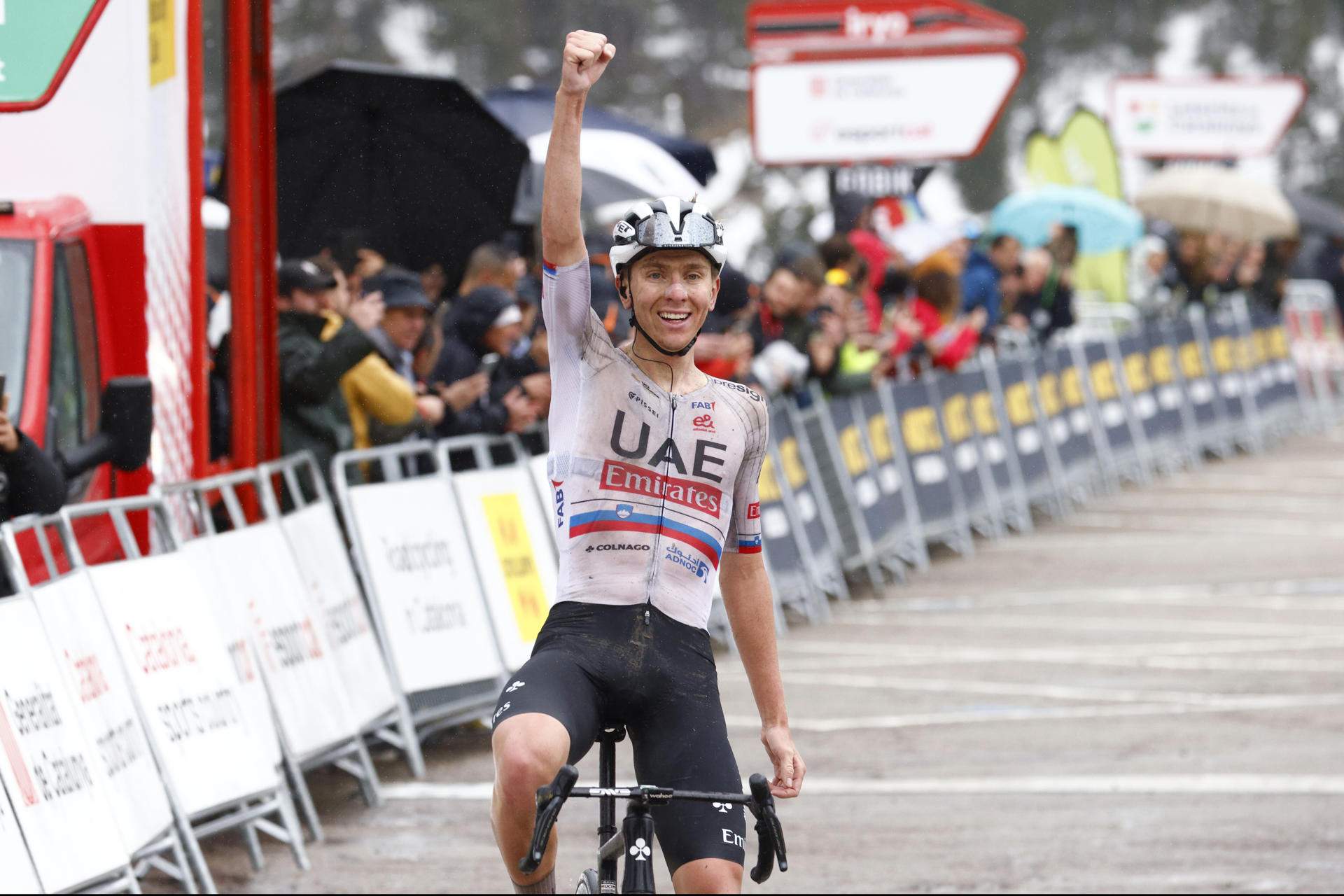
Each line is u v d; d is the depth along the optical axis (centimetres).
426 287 2762
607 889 1009
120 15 1981
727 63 11444
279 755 1847
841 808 1988
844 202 3981
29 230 1841
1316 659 2822
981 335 4291
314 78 2731
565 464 1117
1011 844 1841
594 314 1120
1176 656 2873
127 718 1603
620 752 2277
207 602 1777
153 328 2006
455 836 1905
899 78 3878
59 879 1428
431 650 2227
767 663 1163
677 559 1106
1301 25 14425
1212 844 1830
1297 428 6662
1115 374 5112
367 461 2327
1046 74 13488
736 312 2841
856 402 3541
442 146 2755
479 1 10862
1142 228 5244
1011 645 2980
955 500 3988
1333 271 7544
